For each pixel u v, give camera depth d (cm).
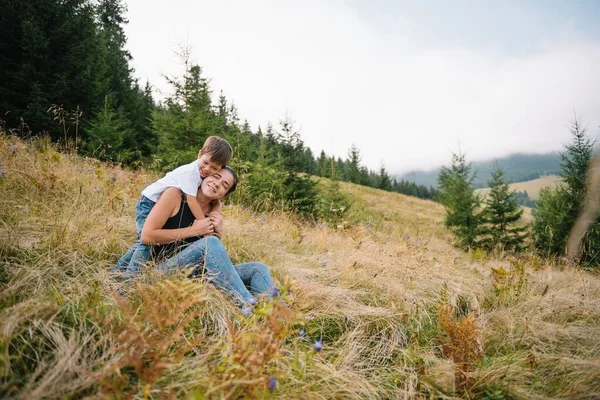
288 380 152
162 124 952
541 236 1020
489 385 175
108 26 2494
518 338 236
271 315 134
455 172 1767
